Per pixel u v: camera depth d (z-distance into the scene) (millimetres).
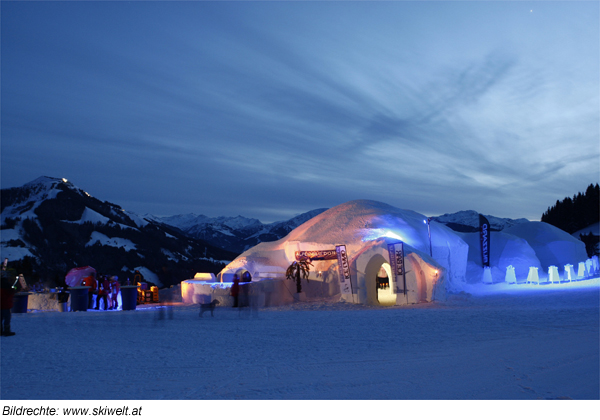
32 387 6352
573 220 100375
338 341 10008
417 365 7355
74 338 10828
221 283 24500
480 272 34000
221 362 7883
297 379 6652
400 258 22781
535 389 5895
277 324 13625
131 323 14078
